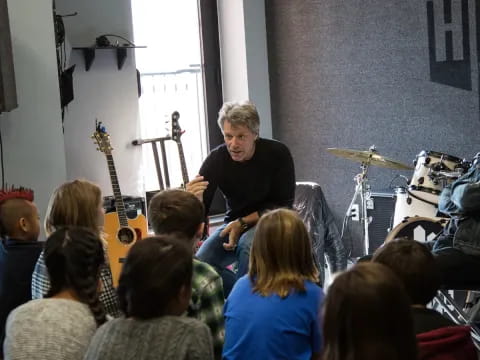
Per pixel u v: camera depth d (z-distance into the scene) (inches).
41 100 168.9
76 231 85.0
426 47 206.4
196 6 243.0
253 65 243.1
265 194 151.3
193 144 246.5
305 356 87.1
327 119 234.7
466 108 199.2
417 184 182.7
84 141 214.7
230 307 90.4
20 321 79.4
